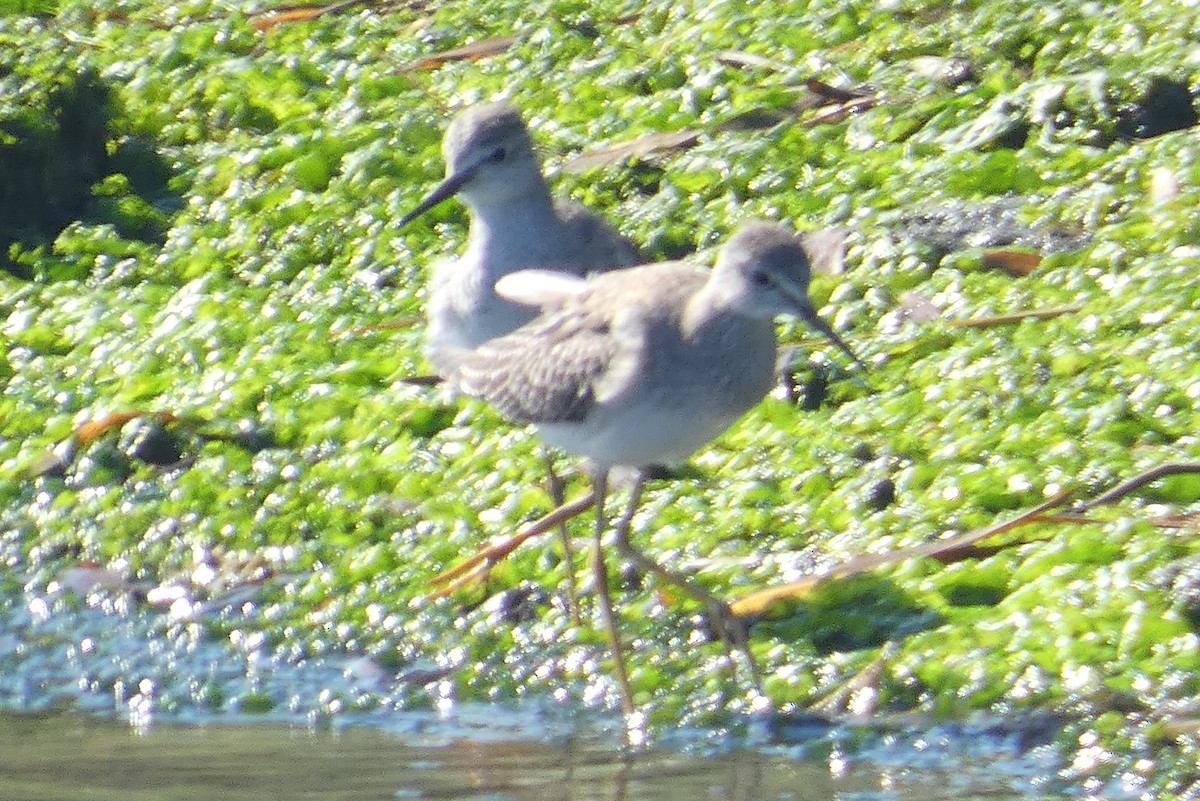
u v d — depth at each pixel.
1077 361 12.91
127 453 13.57
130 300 15.43
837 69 17.09
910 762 9.91
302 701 11.09
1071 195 14.90
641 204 15.72
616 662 10.76
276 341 14.66
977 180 15.23
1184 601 10.50
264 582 12.35
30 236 16.59
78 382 14.46
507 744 10.40
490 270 12.32
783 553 11.77
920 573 11.33
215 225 16.39
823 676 10.70
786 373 13.34
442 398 13.73
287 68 18.44
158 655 11.66
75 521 13.06
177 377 14.37
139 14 20.19
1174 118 15.67
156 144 17.92
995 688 10.32
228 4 20.09
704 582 11.66
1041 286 13.89
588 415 10.78
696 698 10.71
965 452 12.33
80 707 11.09
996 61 16.72
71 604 12.30
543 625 11.59
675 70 17.58
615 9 19.08
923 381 13.17
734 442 13.05
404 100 17.77
